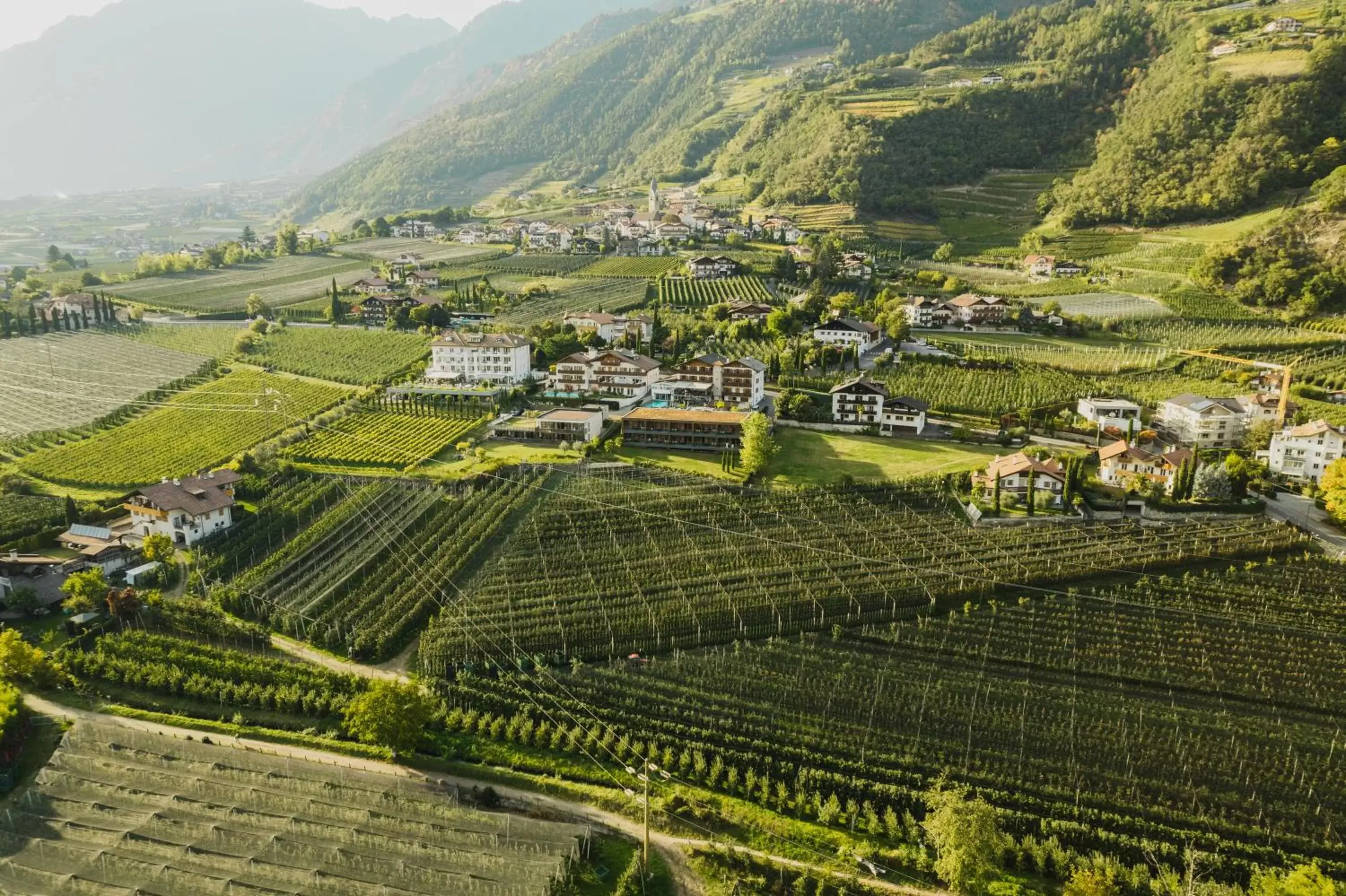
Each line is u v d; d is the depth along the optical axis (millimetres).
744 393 190125
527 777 88625
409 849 78812
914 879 76312
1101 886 70625
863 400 177125
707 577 121375
